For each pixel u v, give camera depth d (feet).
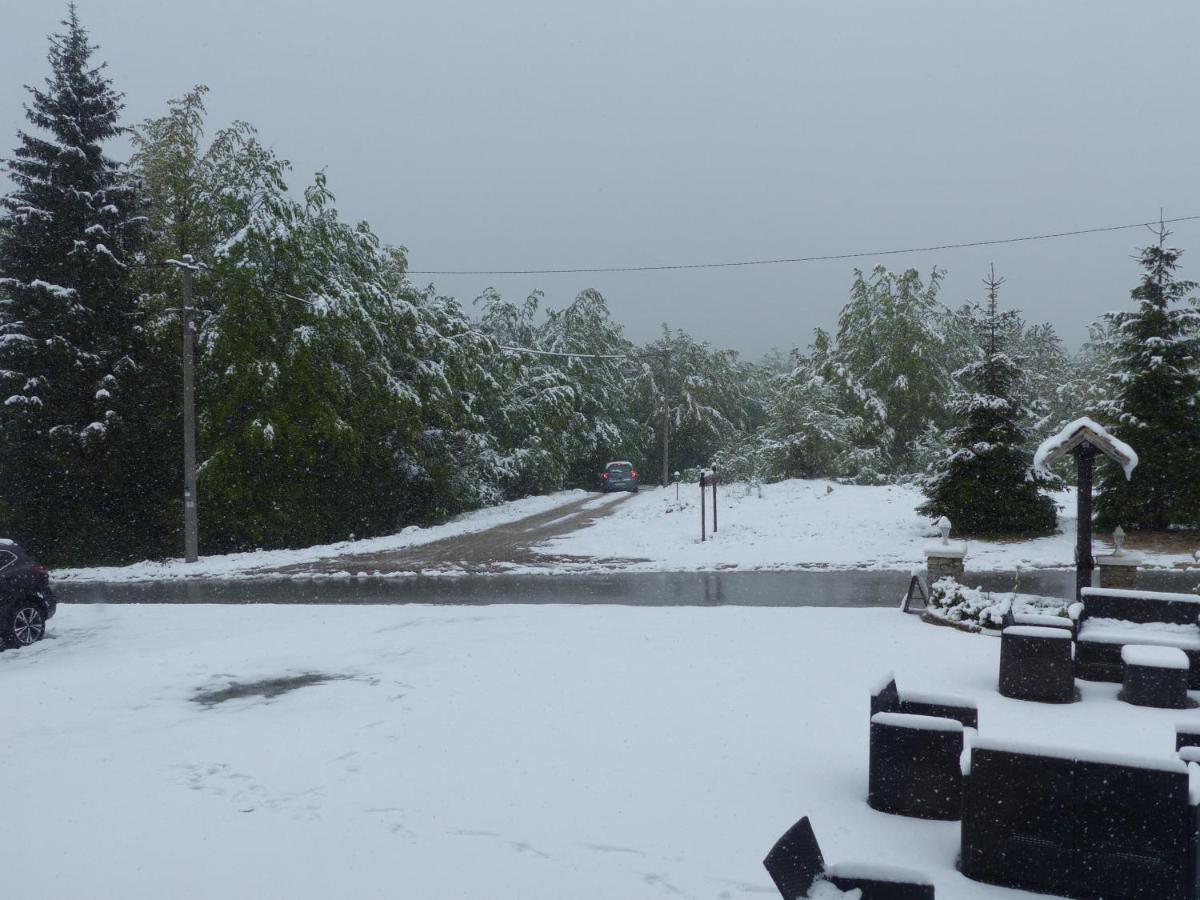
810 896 12.48
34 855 16.88
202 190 90.07
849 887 12.59
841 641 34.58
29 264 82.69
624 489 159.94
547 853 16.29
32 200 84.28
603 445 169.17
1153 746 21.40
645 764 20.98
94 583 68.28
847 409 126.62
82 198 83.41
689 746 22.25
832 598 48.26
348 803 18.98
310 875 15.66
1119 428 68.28
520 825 17.57
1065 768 14.97
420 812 18.35
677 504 99.81
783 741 22.57
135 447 85.20
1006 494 68.80
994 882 15.33
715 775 20.22
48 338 80.84
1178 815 14.37
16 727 26.08
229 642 38.09
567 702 26.53
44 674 33.47
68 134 84.69
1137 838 14.56
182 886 15.42
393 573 65.16
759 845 16.52
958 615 37.37
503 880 15.26
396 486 100.83
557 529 92.38
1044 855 15.02
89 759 22.67
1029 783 15.17
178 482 88.79
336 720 25.45
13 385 80.18
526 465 132.05
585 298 177.17
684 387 195.42
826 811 18.21
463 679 29.86
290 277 87.97
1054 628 28.02
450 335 112.37
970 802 15.56
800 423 108.88
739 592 51.42
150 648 37.63
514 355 130.31
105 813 18.89
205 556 83.87
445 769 20.93
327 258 91.86
